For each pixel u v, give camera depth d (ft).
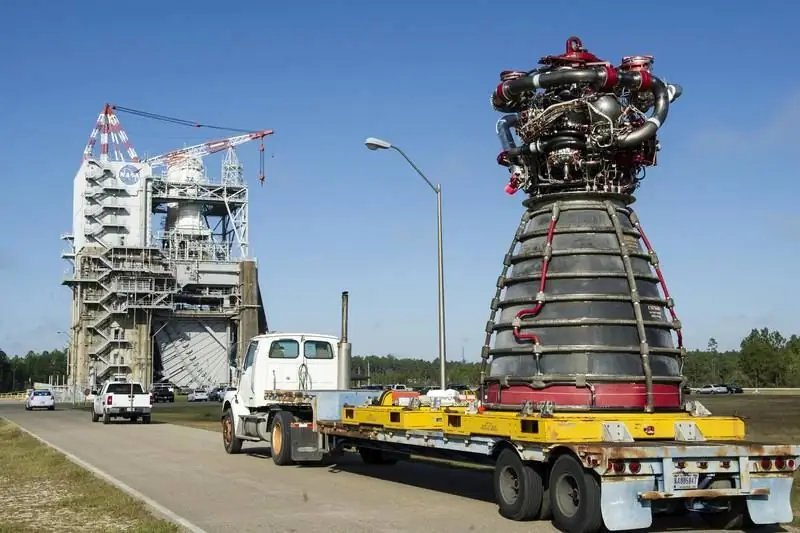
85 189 366.43
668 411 38.58
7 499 44.06
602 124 40.73
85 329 360.07
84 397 319.68
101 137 380.78
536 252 41.06
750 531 35.76
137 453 73.87
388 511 40.52
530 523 36.47
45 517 38.24
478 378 44.65
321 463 63.77
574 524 33.42
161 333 373.81
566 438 34.01
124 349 361.30
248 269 380.17
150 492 47.50
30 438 91.09
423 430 43.65
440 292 71.56
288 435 61.57
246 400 71.36
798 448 34.99
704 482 34.09
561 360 38.50
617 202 41.91
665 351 39.14
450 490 48.39
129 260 364.99
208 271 376.07
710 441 35.70
